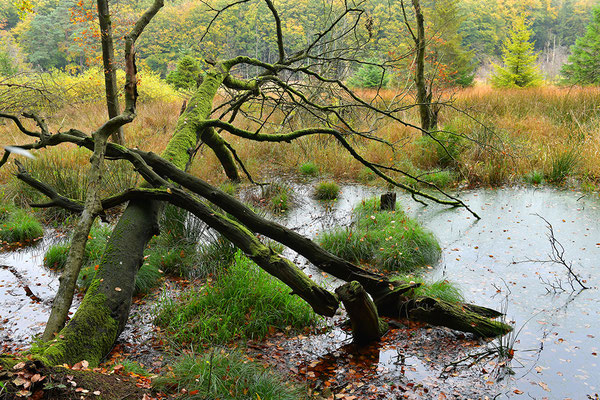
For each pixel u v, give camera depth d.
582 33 59.81
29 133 5.24
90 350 3.56
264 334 4.31
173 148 5.88
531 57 22.05
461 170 9.06
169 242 6.07
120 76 18.84
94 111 14.94
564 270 5.42
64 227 7.02
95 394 2.68
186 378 3.24
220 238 5.73
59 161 8.89
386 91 16.19
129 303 4.19
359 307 3.93
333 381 3.62
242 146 10.99
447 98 14.27
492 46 47.78
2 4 44.84
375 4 25.08
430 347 4.09
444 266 5.69
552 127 11.20
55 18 39.75
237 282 4.71
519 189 8.55
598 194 7.96
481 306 4.50
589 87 16.53
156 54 36.81
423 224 7.12
